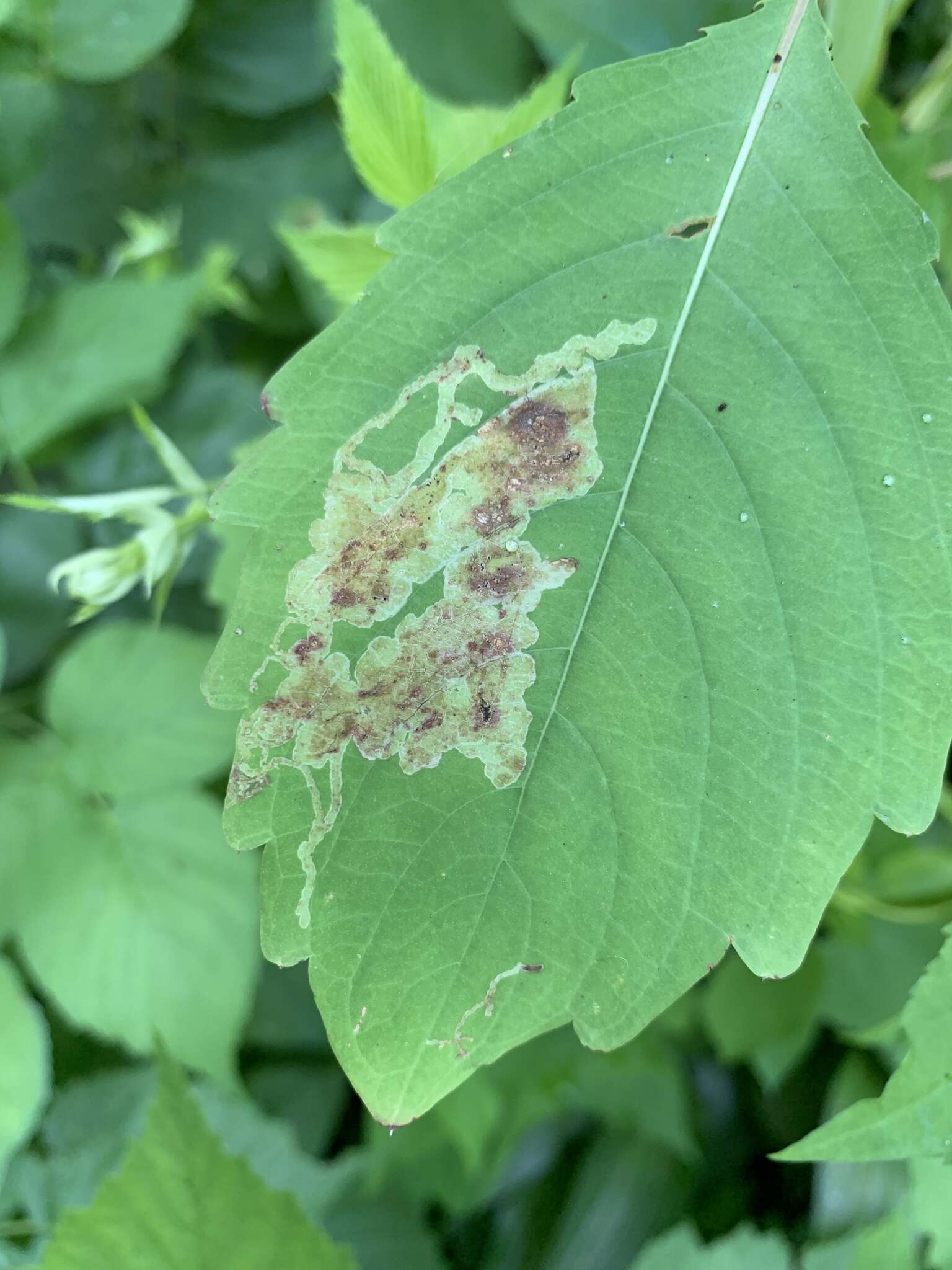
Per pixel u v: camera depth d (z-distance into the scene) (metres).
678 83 0.12
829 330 0.12
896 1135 0.13
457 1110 0.21
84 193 0.23
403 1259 0.23
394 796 0.12
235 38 0.23
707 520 0.12
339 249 0.15
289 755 0.12
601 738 0.12
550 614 0.12
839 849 0.12
